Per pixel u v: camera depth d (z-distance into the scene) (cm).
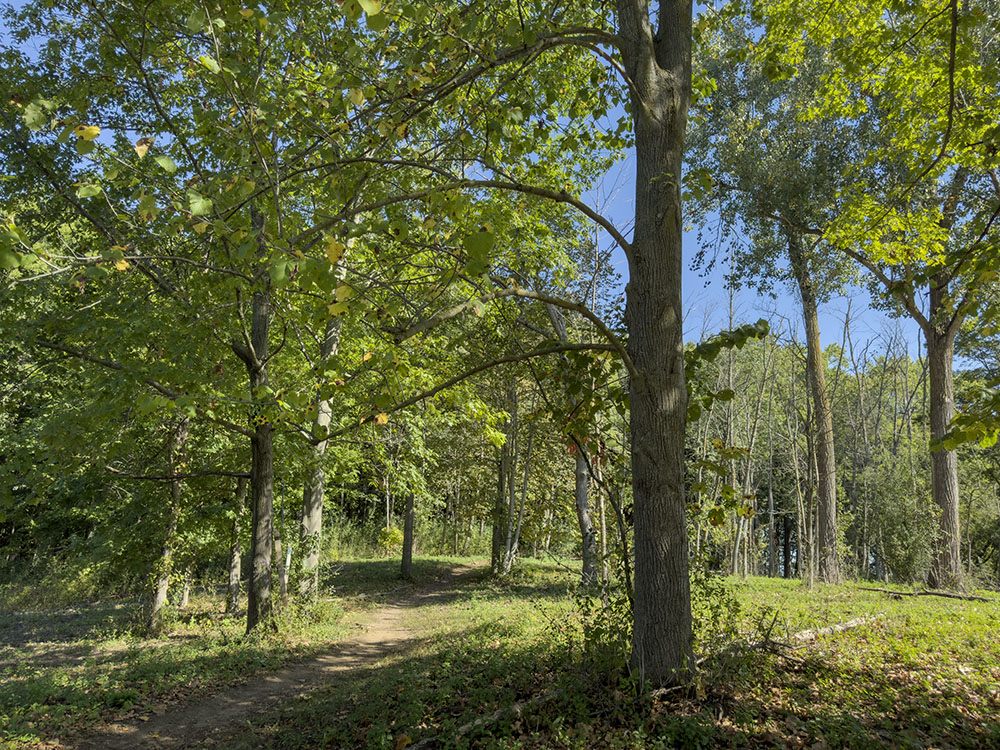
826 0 761
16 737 575
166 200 420
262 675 823
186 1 515
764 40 804
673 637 470
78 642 1105
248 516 1238
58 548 2014
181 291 734
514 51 473
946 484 1540
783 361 2562
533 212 852
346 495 3022
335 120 561
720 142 1650
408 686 612
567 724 451
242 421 1052
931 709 468
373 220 443
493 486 2478
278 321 1041
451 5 504
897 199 720
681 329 510
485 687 561
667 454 488
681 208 519
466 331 1073
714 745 401
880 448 2761
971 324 543
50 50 750
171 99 827
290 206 785
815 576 1432
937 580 1480
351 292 332
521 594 1488
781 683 518
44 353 807
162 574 1180
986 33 1174
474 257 347
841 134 1535
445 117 645
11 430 1185
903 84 775
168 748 577
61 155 725
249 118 454
